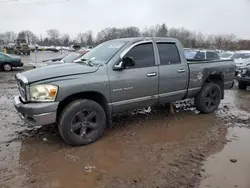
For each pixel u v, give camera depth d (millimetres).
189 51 12688
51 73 3701
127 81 4199
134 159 3465
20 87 3941
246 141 4141
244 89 9570
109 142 4035
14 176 3014
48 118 3541
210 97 5719
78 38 73688
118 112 4340
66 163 3344
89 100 3895
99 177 3008
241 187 2816
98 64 4109
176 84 4938
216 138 4254
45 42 85500
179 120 5215
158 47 4699
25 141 4062
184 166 3273
